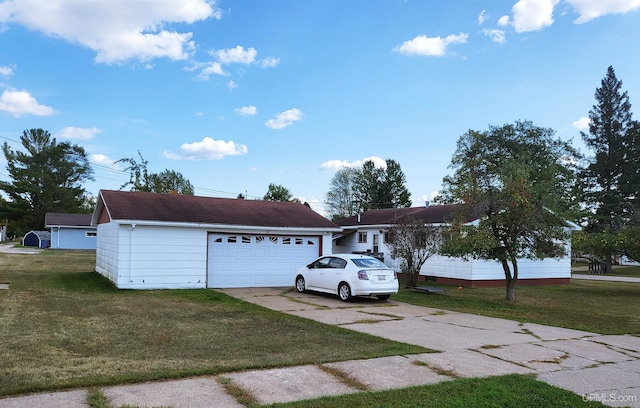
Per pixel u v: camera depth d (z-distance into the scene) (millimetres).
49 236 49531
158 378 5594
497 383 5789
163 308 11555
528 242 15477
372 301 14328
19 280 16656
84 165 63875
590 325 11023
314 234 18938
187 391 5184
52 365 6098
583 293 19328
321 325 9750
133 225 15281
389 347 7660
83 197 64812
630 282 25547
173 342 7793
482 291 19328
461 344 8172
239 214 18188
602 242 19938
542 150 36906
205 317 10438
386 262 26328
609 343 8727
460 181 16906
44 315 9969
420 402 5047
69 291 14273
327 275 14820
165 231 15898
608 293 19406
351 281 13836
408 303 14188
